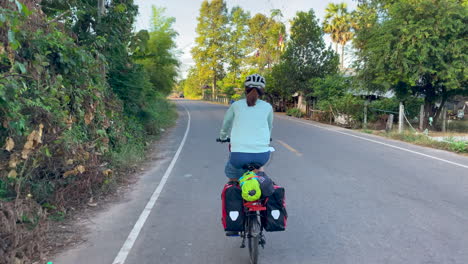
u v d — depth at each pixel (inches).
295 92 1314.0
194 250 171.0
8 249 148.0
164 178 316.8
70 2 373.4
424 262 153.9
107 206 239.0
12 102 181.0
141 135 528.4
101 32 408.5
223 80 2645.2
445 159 386.0
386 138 585.3
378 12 820.0
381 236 182.2
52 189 230.1
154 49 1027.3
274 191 148.0
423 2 646.5
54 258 162.7
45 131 212.2
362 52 824.9
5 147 182.4
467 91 774.5
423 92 834.2
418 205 229.0
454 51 647.1
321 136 593.9
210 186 286.8
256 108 155.9
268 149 154.7
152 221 209.9
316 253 165.6
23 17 190.5
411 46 665.6
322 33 1290.6
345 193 258.8
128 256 164.9
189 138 604.4
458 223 197.3
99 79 328.2
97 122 322.3
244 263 157.4
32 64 218.7
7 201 174.4
